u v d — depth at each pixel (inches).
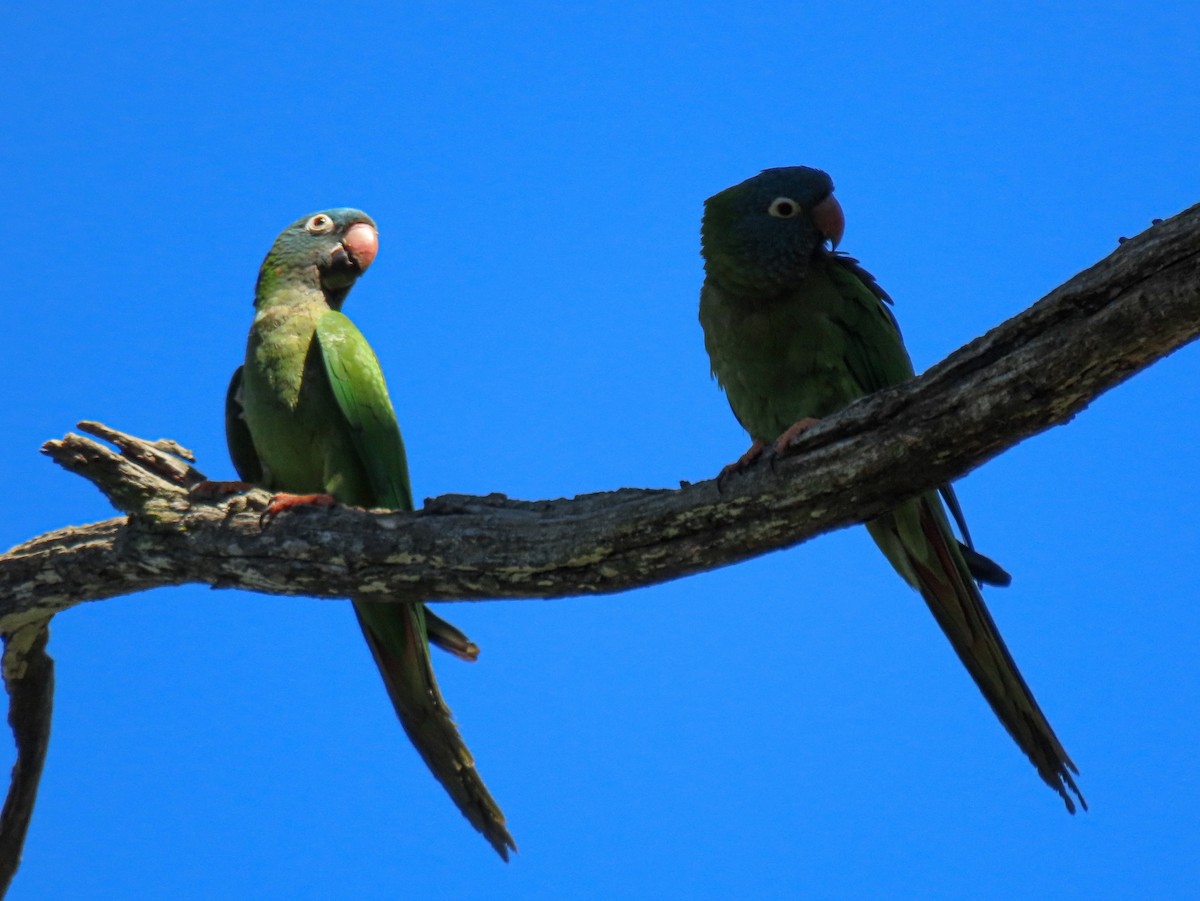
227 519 397.1
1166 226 279.4
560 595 376.8
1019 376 298.4
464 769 459.5
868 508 335.3
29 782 456.8
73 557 409.4
